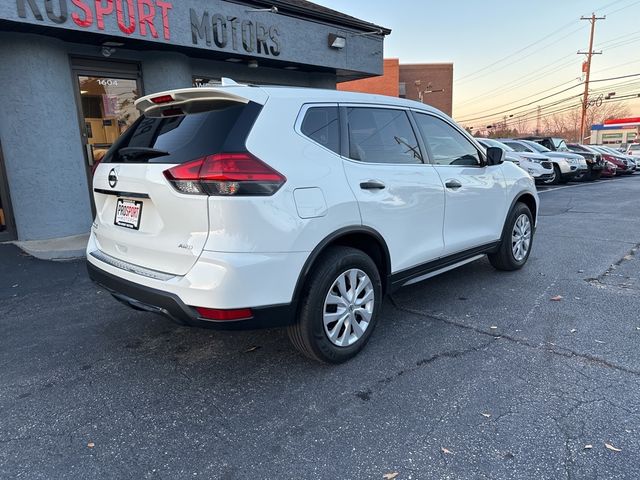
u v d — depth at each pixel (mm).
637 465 2141
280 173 2641
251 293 2541
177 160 2621
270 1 8375
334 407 2666
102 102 7324
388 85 31516
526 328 3680
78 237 6621
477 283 4855
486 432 2404
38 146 6297
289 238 2654
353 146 3207
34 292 4684
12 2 5500
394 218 3393
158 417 2604
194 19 7312
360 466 2188
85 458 2270
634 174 23219
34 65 6137
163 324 3904
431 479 2092
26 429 2500
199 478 2129
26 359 3299
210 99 2775
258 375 3049
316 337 2941
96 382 2986
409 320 3895
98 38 6492
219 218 2467
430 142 3938
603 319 3824
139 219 2875
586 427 2418
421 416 2559
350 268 3082
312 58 9375
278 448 2328
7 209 6523
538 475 2096
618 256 5852
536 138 19641
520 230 5172
